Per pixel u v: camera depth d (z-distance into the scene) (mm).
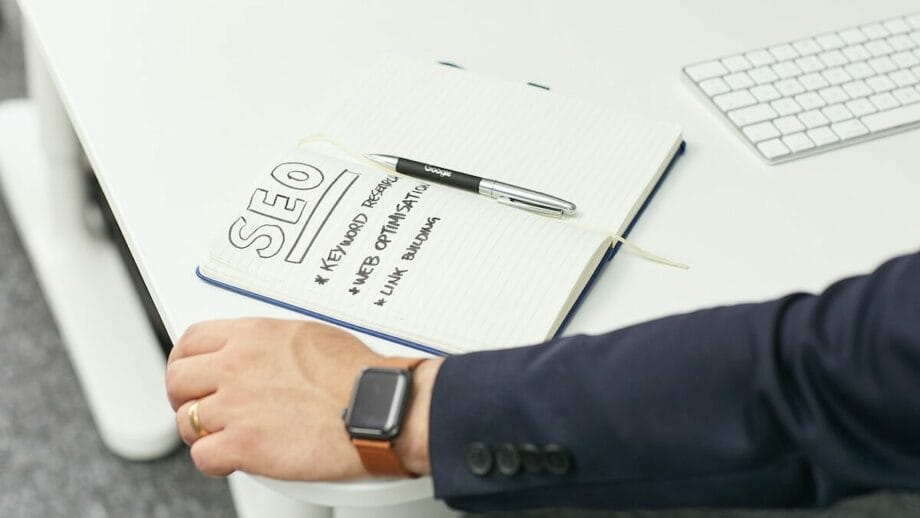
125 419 1396
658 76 856
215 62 850
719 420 537
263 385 609
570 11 929
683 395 543
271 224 692
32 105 1674
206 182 741
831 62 852
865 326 504
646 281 683
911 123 804
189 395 625
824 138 788
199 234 705
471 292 650
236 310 661
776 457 540
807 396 518
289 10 915
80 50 859
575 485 575
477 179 720
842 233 722
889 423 504
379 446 575
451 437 580
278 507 932
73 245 1509
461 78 826
